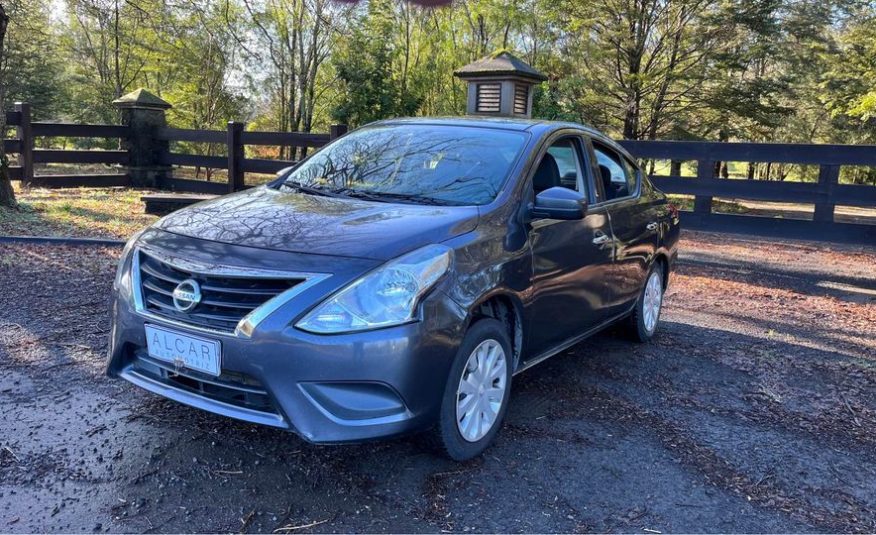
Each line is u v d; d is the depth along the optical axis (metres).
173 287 2.92
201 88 24.27
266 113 25.03
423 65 22.45
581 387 4.18
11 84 25.95
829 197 8.23
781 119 24.25
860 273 8.18
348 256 2.79
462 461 3.13
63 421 3.31
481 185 3.60
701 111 23.59
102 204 10.52
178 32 20.77
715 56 21.34
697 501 2.91
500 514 2.73
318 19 20.55
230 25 22.11
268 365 2.64
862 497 3.03
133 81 28.34
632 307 4.92
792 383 4.45
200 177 20.34
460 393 3.04
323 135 11.71
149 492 2.75
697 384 4.34
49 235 7.77
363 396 2.71
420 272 2.82
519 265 3.37
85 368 3.98
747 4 20.28
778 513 2.86
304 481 2.89
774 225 8.59
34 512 2.57
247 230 3.03
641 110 23.56
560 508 2.79
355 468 3.02
